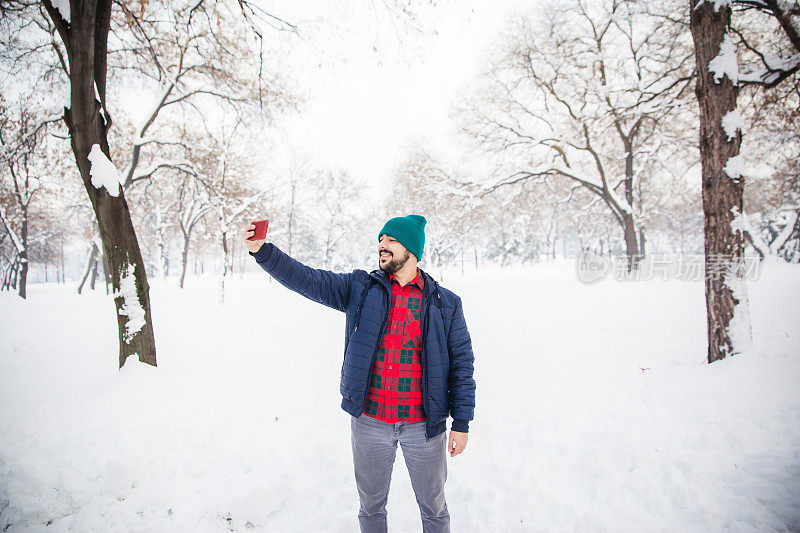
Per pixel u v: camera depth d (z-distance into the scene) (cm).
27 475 292
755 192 3091
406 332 201
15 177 1925
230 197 1908
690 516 246
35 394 471
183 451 335
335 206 3766
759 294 1183
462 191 2277
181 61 1036
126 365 492
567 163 2173
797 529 225
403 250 202
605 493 276
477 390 504
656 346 673
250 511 264
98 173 492
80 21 455
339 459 332
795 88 860
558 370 570
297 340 861
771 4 771
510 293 1697
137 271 516
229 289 2628
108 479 289
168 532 244
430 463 197
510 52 2056
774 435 323
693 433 343
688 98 1202
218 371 563
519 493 283
